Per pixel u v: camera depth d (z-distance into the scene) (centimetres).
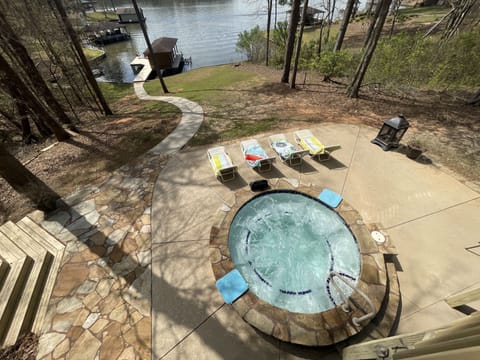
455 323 192
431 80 1052
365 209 559
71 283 440
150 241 511
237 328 370
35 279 441
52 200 591
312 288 421
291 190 605
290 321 358
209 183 663
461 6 1452
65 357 347
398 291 400
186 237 516
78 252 495
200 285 428
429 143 764
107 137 949
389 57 1116
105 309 402
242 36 2416
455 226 509
